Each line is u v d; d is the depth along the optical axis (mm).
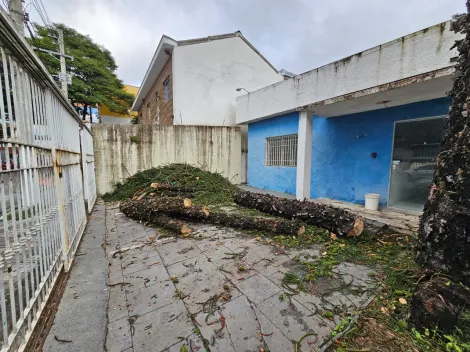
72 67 13117
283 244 2799
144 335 1422
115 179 6426
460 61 1936
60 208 2137
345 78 4227
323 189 5898
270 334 1422
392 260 2314
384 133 4605
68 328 1467
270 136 7234
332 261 2340
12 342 1158
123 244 2930
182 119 8188
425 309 1380
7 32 1146
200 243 2898
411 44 3227
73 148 3090
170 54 8352
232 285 1962
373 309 1625
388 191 4594
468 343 1264
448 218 1753
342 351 1287
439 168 1950
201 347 1328
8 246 1173
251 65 9266
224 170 8250
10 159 1280
